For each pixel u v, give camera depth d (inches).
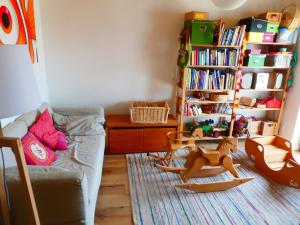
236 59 118.9
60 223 56.2
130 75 124.6
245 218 76.9
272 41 120.3
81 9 111.0
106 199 83.2
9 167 57.1
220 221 75.2
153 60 124.0
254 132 137.6
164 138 119.6
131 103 125.0
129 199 83.9
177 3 117.0
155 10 116.4
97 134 100.3
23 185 45.4
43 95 112.3
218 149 90.7
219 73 119.9
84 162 76.4
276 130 136.8
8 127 67.9
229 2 94.1
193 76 117.5
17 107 39.2
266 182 98.2
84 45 116.2
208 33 110.0
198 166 89.7
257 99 136.5
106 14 113.5
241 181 92.0
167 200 84.4
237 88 123.8
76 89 122.3
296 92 126.0
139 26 117.6
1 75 36.9
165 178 97.9
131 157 115.3
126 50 120.3
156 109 113.8
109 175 98.5
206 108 129.4
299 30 120.7
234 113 127.9
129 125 113.3
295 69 125.6
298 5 117.0
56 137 85.7
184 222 74.2
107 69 121.7
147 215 76.4
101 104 127.1
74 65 118.3
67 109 110.5
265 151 112.3
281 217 77.9
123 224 72.2
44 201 53.4
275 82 128.0
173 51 124.0
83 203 54.8
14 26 78.5
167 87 129.6
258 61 121.6
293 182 92.4
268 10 126.0
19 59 39.5
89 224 59.3
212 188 89.4
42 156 71.9
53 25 110.9
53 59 115.6
